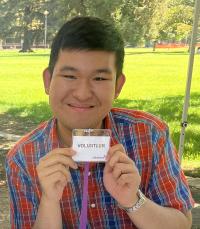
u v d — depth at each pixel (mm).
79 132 1603
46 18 26234
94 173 1781
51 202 1668
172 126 9836
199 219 4387
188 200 1853
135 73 25328
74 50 1604
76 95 1615
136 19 14484
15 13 35031
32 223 1874
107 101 1649
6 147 8195
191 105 13477
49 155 1629
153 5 17984
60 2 10961
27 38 39562
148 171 1879
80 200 1812
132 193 1639
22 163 1859
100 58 1611
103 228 1842
